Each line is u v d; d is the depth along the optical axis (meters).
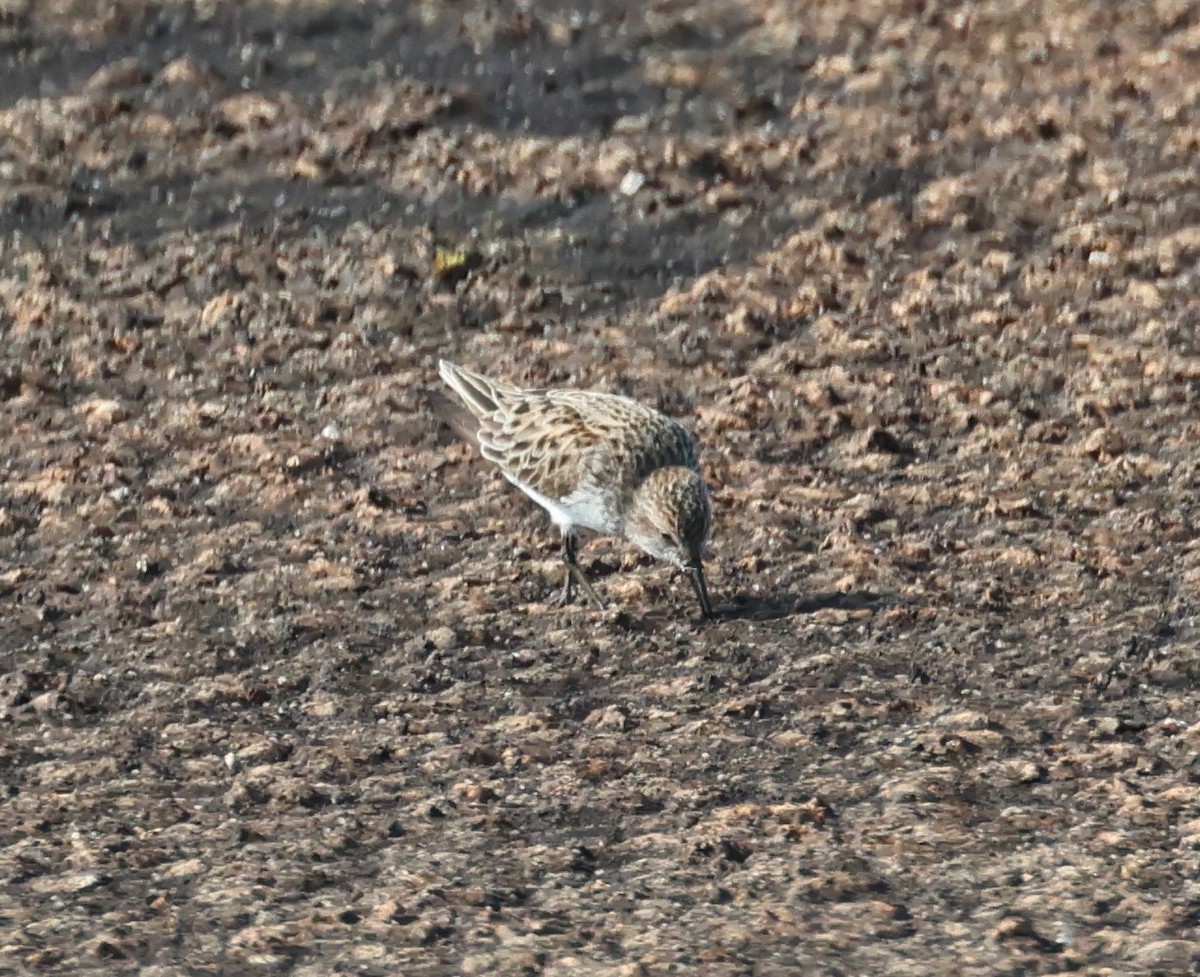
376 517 31.89
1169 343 36.97
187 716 26.03
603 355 37.31
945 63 47.25
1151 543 30.59
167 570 30.27
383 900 21.50
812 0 50.09
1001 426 34.50
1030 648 27.56
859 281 39.69
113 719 25.95
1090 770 24.17
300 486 32.81
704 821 23.19
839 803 23.61
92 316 38.31
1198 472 32.66
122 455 33.72
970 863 22.17
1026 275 39.41
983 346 37.25
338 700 26.47
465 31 48.59
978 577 29.70
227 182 43.16
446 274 39.91
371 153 44.03
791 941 20.64
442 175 43.12
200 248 40.81
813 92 46.50
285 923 21.06
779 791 23.91
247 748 25.08
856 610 28.75
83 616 28.83
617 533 29.80
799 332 38.16
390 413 35.28
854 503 32.09
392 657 27.73
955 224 41.31
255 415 35.22
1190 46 46.91
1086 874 21.81
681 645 27.94
